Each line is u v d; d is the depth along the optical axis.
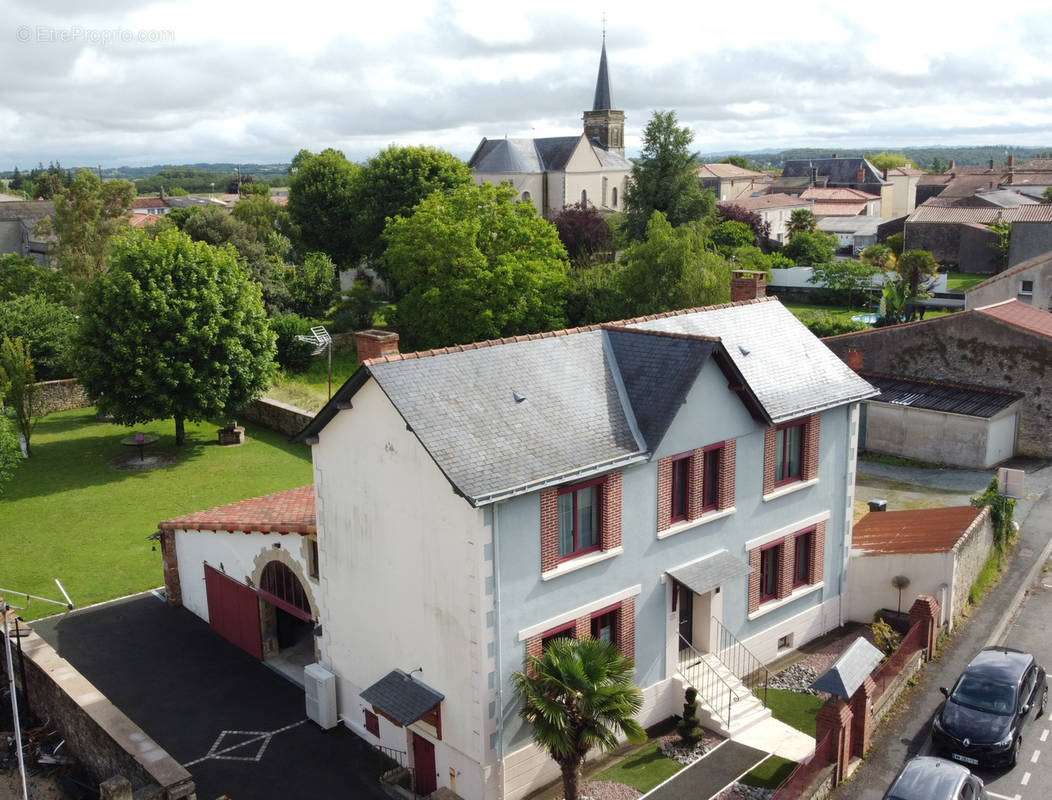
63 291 71.12
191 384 46.66
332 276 76.62
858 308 79.88
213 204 91.62
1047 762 21.33
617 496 21.33
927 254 70.50
